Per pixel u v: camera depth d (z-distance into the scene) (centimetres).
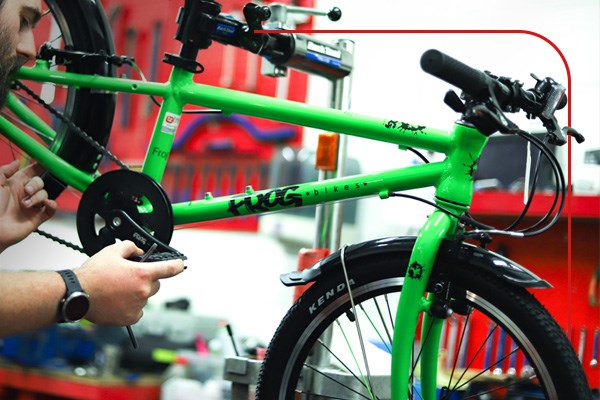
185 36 157
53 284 120
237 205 153
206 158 339
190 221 157
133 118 353
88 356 330
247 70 321
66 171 169
